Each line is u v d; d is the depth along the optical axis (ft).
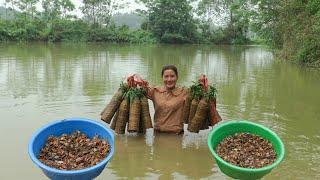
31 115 9.57
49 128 5.76
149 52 36.58
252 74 19.76
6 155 6.97
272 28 35.12
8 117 9.37
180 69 21.29
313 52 24.36
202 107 8.12
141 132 8.40
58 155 5.45
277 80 17.66
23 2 61.16
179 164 6.86
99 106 10.62
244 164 5.40
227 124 6.09
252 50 46.68
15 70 18.44
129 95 8.14
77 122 5.96
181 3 63.41
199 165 6.82
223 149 5.78
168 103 8.41
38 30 56.80
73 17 63.21
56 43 53.06
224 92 13.84
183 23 63.87
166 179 6.24
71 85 14.32
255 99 12.62
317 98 13.16
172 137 8.22
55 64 21.83
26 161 6.73
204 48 49.88
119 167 6.67
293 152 7.50
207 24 67.10
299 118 10.13
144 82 8.38
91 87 13.89
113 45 51.47
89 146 5.61
